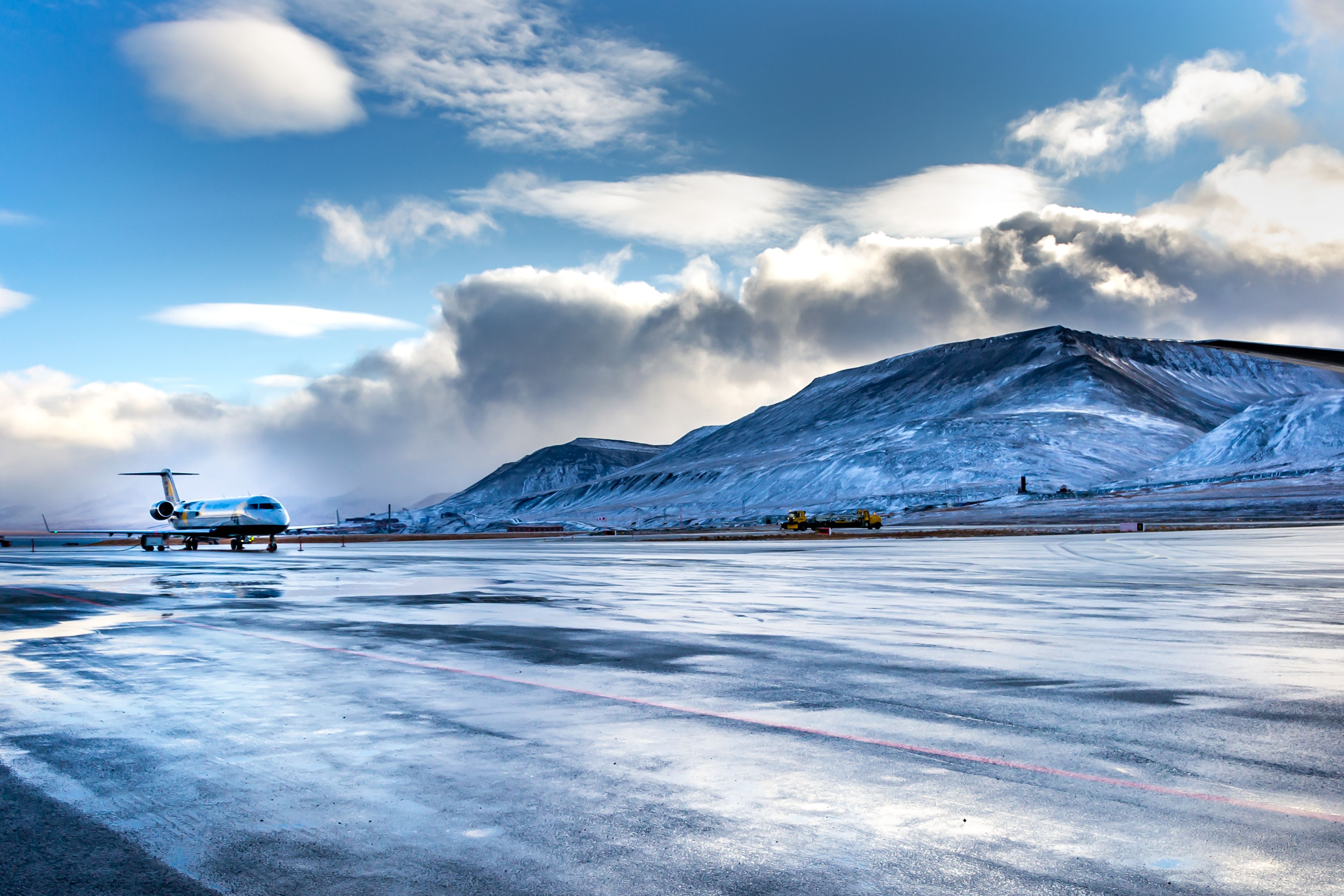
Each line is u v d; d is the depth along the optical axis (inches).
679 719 394.0
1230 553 1867.6
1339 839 244.7
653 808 275.1
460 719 398.3
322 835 255.9
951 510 7003.0
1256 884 216.1
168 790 297.3
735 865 230.8
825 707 417.1
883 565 1608.0
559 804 279.7
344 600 1013.2
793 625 737.6
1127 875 221.6
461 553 2591.0
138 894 217.9
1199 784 292.7
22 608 957.2
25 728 387.2
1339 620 737.0
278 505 3083.2
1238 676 485.4
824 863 231.1
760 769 315.0
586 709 416.8
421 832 257.1
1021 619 763.4
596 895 214.2
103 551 3351.4
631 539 4212.6
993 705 415.8
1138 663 530.6
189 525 3154.5
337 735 369.4
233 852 243.8
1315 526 3725.4
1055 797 280.8
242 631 732.7
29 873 230.4
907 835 249.8
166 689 478.3
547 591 1117.1
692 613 837.8
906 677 493.4
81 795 292.0
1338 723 376.5
